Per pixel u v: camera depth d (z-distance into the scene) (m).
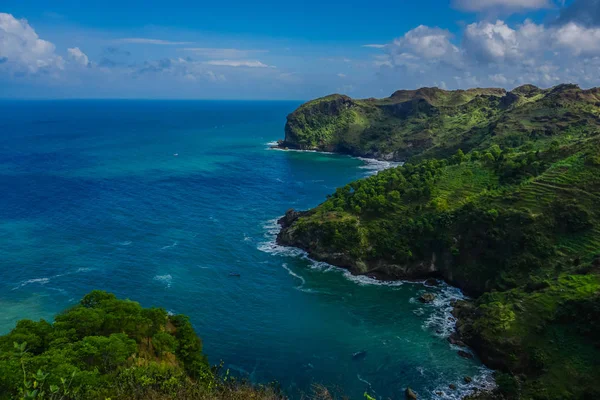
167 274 103.06
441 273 105.69
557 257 89.88
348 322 85.75
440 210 113.50
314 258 115.62
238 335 80.12
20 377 37.41
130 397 35.19
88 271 102.50
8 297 89.69
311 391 65.00
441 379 68.50
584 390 59.72
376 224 116.50
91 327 53.81
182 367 56.91
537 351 67.94
